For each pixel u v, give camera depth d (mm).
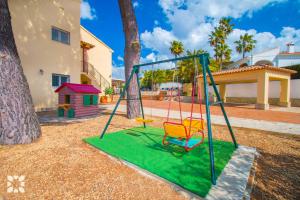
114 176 3020
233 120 8859
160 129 6668
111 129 6609
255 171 3299
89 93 9812
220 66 30609
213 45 31156
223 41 30312
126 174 3109
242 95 20703
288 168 3465
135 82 8758
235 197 2434
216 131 6500
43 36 10836
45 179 2850
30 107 4781
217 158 3809
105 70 20406
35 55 10438
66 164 3416
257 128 6973
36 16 10445
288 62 23484
